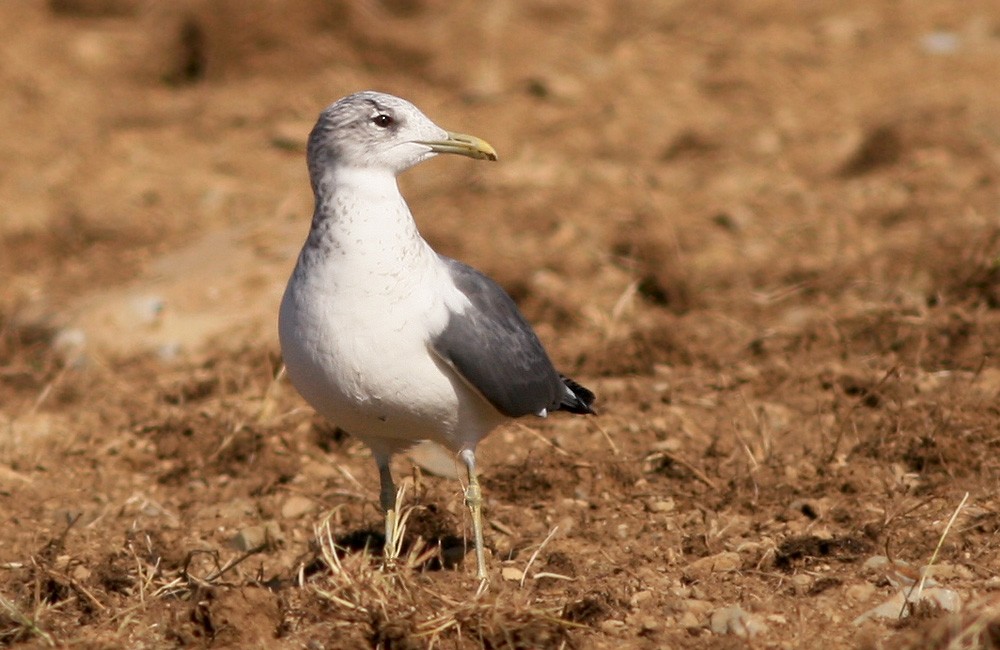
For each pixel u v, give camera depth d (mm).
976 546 8516
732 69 22500
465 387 8320
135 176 19609
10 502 10570
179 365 13859
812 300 14203
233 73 24250
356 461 11156
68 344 14297
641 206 16906
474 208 17266
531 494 10141
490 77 22891
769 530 9188
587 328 14094
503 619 7461
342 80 23344
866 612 7590
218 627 7711
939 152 17906
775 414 11273
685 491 10055
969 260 13898
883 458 10258
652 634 7496
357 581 7828
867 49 23203
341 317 7949
